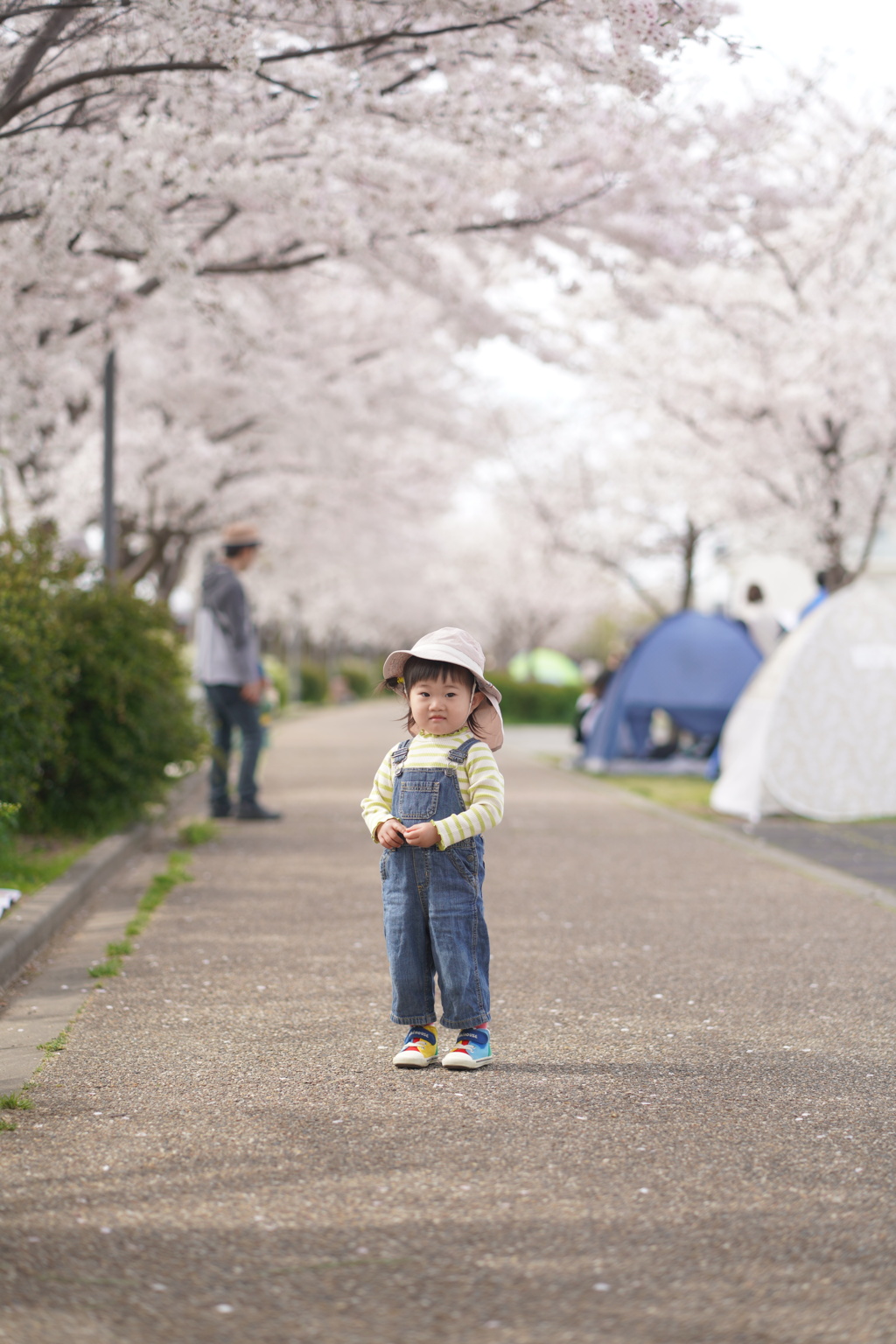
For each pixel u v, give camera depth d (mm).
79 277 8727
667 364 15133
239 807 11172
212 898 7234
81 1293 2529
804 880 8047
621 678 16578
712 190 9039
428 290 10109
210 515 17484
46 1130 3469
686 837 10109
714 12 5863
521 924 6547
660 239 9016
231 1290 2553
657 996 5094
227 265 9172
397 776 4191
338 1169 3188
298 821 11102
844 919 6770
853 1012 4875
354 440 16672
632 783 14953
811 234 13672
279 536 20844
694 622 16344
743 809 11492
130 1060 4145
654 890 7633
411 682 4148
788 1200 3014
